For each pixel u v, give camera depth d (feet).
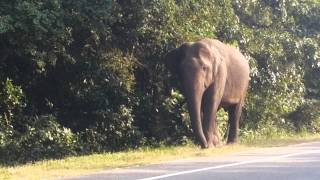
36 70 61.21
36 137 59.11
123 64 63.46
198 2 65.51
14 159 57.21
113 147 64.85
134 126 66.49
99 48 62.95
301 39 86.02
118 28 62.69
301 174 37.70
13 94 59.52
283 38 81.10
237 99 65.00
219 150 54.54
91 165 44.78
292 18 86.48
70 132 62.03
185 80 57.47
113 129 64.85
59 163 46.91
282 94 81.71
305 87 93.15
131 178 36.32
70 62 61.67
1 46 57.00
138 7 60.59
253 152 53.06
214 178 36.17
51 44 57.00
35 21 50.98
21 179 37.81
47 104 65.36
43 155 58.70
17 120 60.70
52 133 60.23
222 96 62.03
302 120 92.79
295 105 87.25
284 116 90.27
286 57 81.10
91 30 57.82
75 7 54.95
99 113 64.39
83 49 62.69
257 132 81.10
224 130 71.20
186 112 67.56
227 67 62.80
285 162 43.93
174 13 63.21
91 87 64.64
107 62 63.36
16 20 51.19
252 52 75.87
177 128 68.18
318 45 88.07
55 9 52.90
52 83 64.75
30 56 58.13
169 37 63.72
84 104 65.62
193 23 66.08
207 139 58.80
